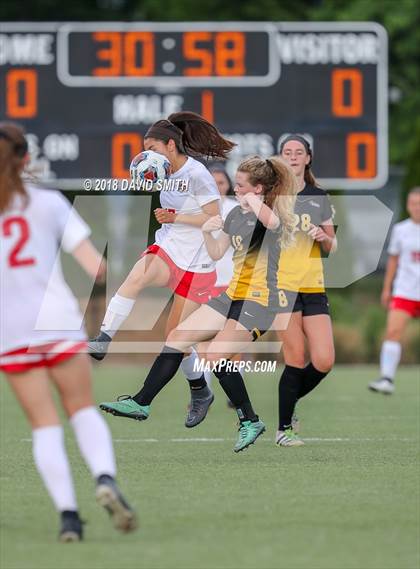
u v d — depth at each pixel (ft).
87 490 91.76
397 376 210.38
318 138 239.91
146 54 238.27
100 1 394.32
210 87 238.48
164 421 142.20
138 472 100.32
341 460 107.24
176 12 374.84
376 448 115.85
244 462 106.11
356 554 71.20
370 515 81.61
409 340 242.58
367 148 240.32
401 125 370.73
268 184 109.60
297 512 82.58
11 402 167.02
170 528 77.61
